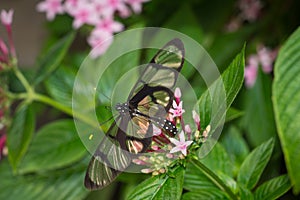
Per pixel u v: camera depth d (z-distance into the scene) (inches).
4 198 26.9
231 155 24.9
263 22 31.3
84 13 28.2
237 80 20.4
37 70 26.6
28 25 48.0
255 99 28.2
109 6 28.3
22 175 27.1
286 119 21.0
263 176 27.1
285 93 21.1
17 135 25.4
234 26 33.5
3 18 26.5
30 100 26.0
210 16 32.2
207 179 22.7
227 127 25.6
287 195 27.6
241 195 22.1
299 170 20.8
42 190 26.8
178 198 20.6
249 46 30.7
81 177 26.7
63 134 26.2
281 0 31.3
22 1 49.6
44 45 35.4
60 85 26.6
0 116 25.9
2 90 25.8
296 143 20.8
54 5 29.3
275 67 21.5
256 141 27.6
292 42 21.6
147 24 31.4
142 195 20.7
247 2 33.0
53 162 25.8
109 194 28.8
